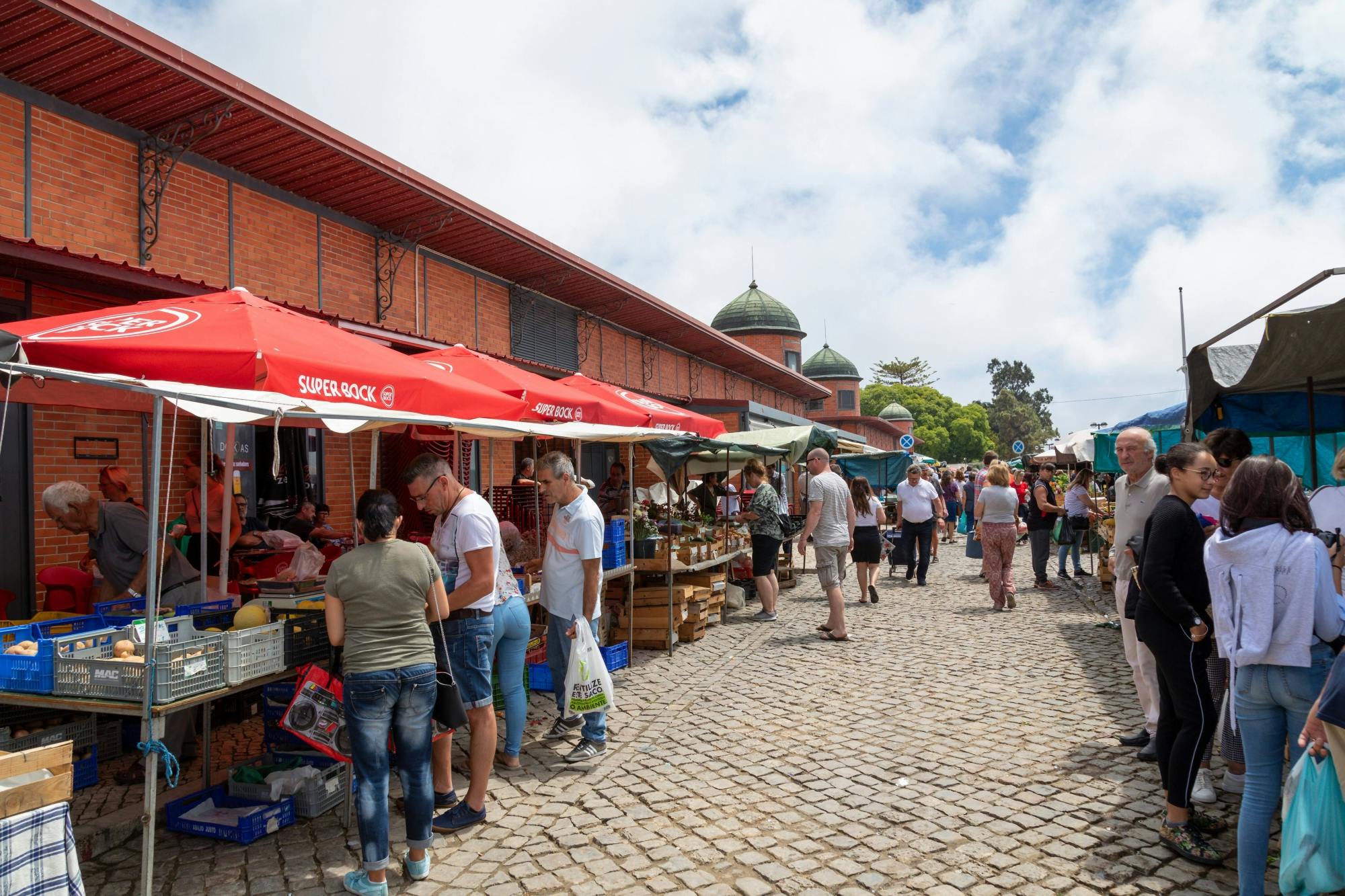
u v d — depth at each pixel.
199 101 8.12
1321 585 3.29
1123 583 5.43
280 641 4.04
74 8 6.58
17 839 2.56
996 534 11.01
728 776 5.16
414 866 3.87
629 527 8.62
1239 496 3.47
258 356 3.90
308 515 9.84
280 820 4.44
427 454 4.76
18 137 7.48
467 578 4.58
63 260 6.61
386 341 10.62
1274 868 3.80
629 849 4.18
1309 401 5.82
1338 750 2.94
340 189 10.61
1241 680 3.43
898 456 23.00
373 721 3.72
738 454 12.89
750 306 46.19
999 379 130.88
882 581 14.76
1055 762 5.23
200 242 9.23
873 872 3.89
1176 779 3.97
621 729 6.15
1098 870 3.84
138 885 3.84
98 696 3.54
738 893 3.72
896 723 6.14
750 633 9.88
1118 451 5.36
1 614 6.79
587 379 9.76
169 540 5.62
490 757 4.52
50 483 7.59
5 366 3.16
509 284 15.81
